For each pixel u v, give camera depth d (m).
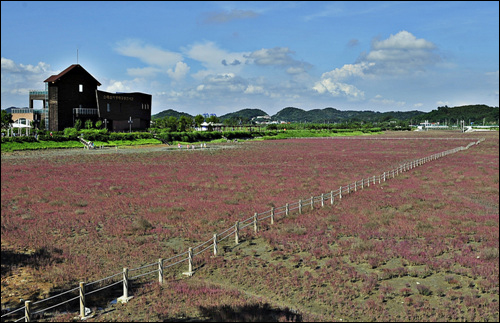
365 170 55.47
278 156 79.19
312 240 21.08
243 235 22.39
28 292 14.65
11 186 38.91
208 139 132.00
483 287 14.56
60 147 91.06
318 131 193.62
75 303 13.98
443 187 39.81
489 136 160.12
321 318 12.39
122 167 58.16
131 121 125.31
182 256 18.88
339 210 28.81
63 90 115.88
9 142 84.06
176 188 39.00
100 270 16.83
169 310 13.07
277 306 13.31
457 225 23.80
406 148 102.12
